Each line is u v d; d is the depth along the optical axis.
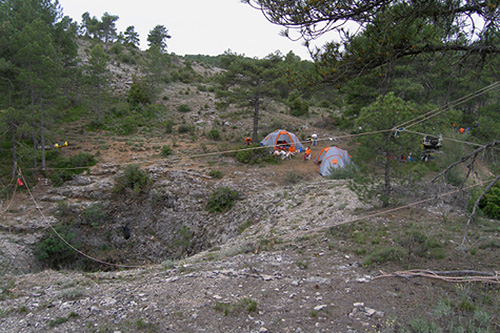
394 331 4.92
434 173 16.34
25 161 25.58
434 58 5.66
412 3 5.40
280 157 27.36
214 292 6.98
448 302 5.50
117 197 22.59
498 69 5.58
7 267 16.03
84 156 25.97
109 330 5.73
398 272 7.17
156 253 20.00
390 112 11.03
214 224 19.22
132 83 47.97
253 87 31.03
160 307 6.47
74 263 18.86
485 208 11.53
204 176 23.31
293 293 6.64
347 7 5.18
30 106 23.31
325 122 40.38
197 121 39.47
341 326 5.25
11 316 6.58
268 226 14.13
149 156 27.62
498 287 6.09
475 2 4.97
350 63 5.65
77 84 35.47
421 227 9.88
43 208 21.09
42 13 37.62
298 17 5.27
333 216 12.41
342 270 7.71
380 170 12.91
